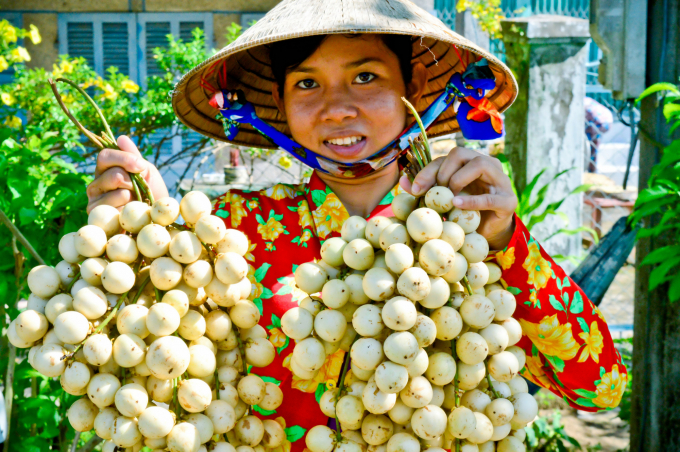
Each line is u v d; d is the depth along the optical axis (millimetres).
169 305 1019
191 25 7281
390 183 1474
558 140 4066
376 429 1069
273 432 1190
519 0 5938
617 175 7031
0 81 7152
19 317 1020
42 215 2064
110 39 7293
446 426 1064
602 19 2562
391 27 1187
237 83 1649
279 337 1341
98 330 1021
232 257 1068
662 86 2404
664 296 2641
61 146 4078
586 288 2873
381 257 1094
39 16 7188
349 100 1319
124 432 988
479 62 1415
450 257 1025
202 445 1042
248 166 5488
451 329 1045
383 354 1021
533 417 1125
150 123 4535
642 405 2791
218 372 1125
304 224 1433
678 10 2482
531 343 1467
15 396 2254
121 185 1175
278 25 1255
